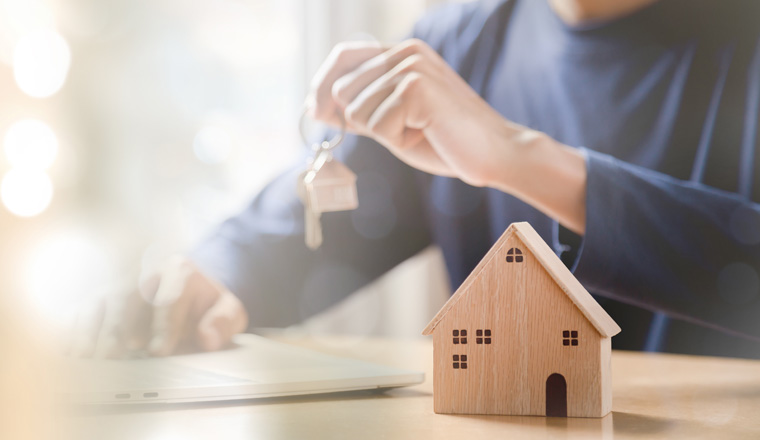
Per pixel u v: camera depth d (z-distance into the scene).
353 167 1.34
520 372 0.50
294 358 0.72
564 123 1.18
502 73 1.25
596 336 0.49
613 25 1.13
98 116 1.52
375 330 1.48
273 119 1.55
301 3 1.51
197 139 1.58
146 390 0.52
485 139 0.99
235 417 0.50
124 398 0.52
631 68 1.12
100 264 1.49
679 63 1.09
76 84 1.49
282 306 1.26
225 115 1.57
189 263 0.87
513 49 1.24
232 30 1.56
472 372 0.50
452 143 0.97
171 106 1.58
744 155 1.05
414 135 0.99
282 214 1.28
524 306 0.50
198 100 1.58
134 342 0.76
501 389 0.50
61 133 1.43
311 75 1.50
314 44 1.50
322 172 0.74
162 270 0.85
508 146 1.00
